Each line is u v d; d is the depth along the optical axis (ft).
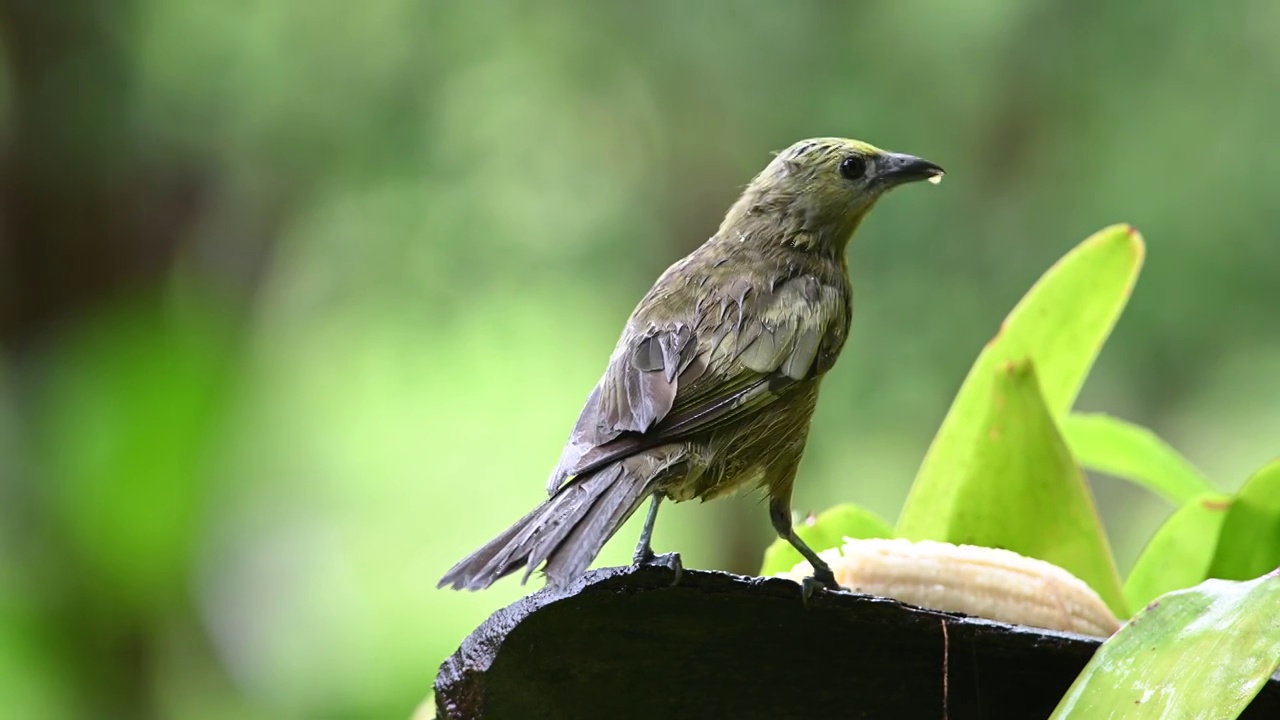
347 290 49.88
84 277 44.88
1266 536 17.61
